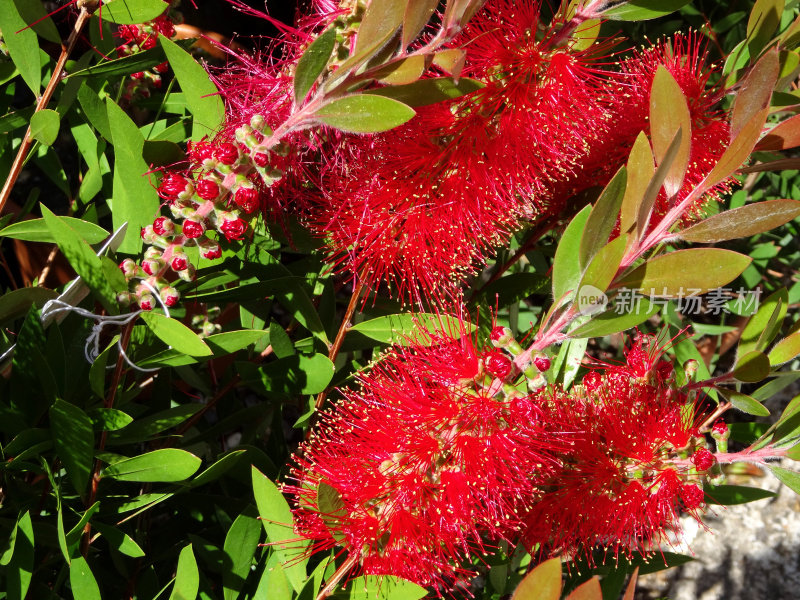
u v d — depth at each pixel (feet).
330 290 1.79
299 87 1.39
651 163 1.35
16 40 1.60
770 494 1.82
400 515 1.49
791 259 2.61
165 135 1.76
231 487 1.82
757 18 1.63
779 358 1.48
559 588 1.17
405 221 1.64
